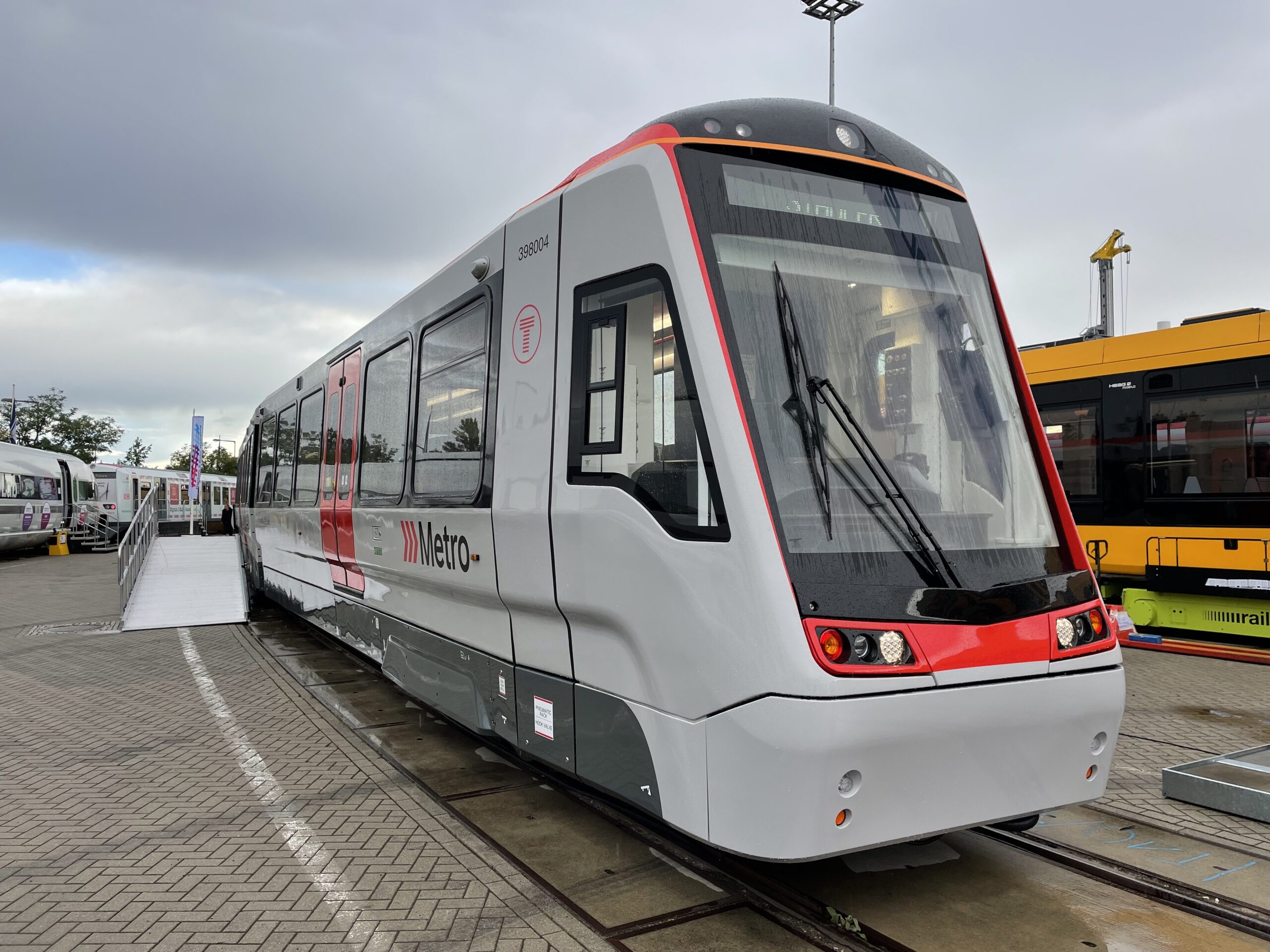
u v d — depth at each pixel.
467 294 5.61
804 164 3.96
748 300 3.59
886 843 3.21
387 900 3.89
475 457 5.30
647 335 3.82
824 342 3.67
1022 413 4.09
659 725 3.65
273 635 12.26
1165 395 10.59
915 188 4.21
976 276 4.23
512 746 4.95
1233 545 9.87
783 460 3.38
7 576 23.12
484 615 5.26
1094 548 11.23
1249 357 9.82
